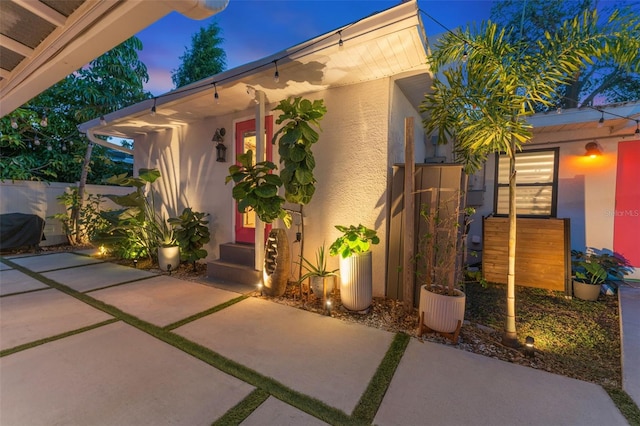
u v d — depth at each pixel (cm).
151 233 553
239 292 384
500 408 172
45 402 175
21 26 193
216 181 517
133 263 546
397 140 385
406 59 303
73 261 570
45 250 684
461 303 252
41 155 812
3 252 642
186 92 409
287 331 273
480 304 354
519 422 161
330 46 280
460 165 316
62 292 383
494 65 223
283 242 372
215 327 280
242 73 345
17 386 189
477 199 516
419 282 326
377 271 361
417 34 258
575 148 457
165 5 145
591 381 200
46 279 444
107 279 445
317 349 240
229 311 321
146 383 194
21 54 219
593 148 439
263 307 333
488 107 229
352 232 316
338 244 316
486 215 524
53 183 729
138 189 547
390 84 350
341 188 381
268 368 212
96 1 162
